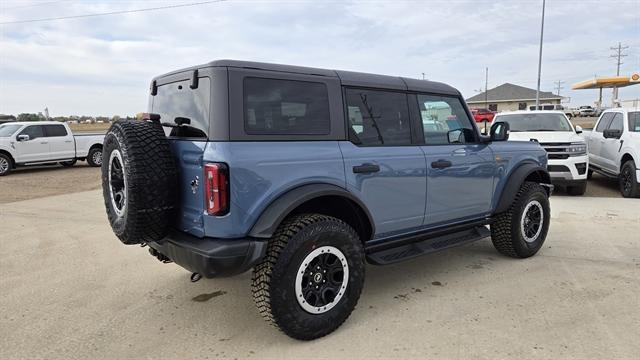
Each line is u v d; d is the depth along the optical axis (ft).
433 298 13.20
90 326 11.81
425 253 13.57
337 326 11.09
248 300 13.38
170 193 10.28
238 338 11.02
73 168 56.44
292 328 10.32
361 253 11.42
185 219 10.54
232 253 9.64
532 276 14.89
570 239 19.29
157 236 10.57
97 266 16.74
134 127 10.36
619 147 31.27
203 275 9.84
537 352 10.03
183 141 10.52
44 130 52.95
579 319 11.61
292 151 10.48
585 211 25.05
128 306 13.07
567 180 29.55
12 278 15.55
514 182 15.99
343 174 11.35
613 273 15.03
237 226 9.74
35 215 26.32
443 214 14.25
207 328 11.60
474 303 12.77
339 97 11.68
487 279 14.69
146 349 10.57
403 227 13.26
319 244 10.52
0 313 12.68
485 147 15.57
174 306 13.02
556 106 145.69
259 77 10.30
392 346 10.43
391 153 12.53
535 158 17.39
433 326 11.39
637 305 12.46
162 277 15.47
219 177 9.48
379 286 14.28
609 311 12.07
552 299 12.94
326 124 11.35
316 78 11.32
